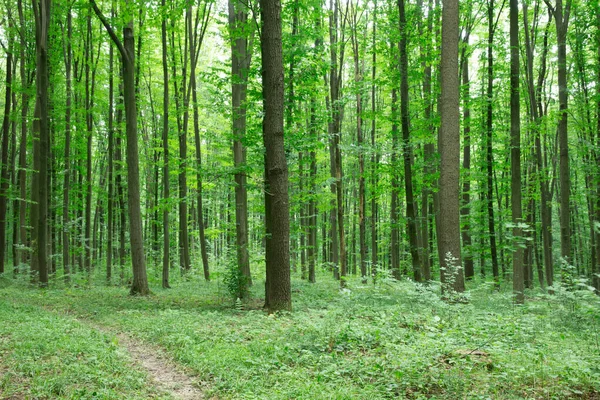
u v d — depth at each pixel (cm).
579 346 739
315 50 1441
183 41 2545
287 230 1155
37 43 1697
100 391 544
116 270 2492
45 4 1734
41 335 797
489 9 1709
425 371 603
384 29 1581
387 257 3488
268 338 818
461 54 1861
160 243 2834
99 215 3195
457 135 1193
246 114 1435
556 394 542
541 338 784
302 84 1487
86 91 2036
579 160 2422
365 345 753
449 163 1189
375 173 1820
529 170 2280
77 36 2103
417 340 729
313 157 1905
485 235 1802
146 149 2498
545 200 1978
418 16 1598
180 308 1269
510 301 1186
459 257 1173
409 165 1419
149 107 2880
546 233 1964
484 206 1875
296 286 1842
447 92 1191
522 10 2028
